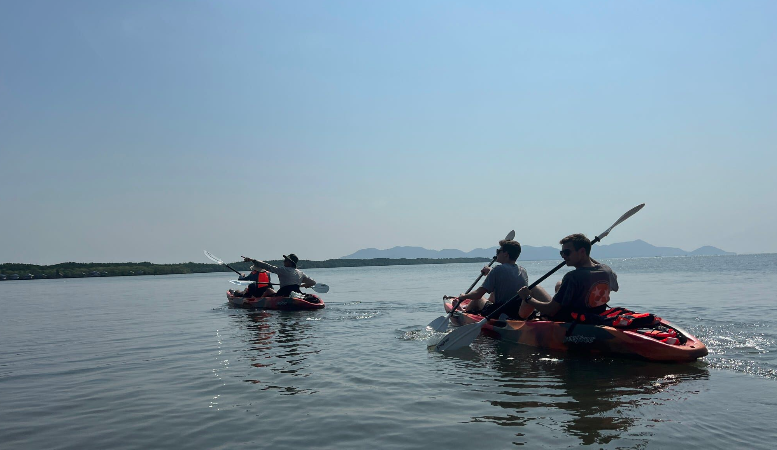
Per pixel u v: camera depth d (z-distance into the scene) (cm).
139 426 376
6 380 538
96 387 499
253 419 386
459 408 401
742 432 331
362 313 1125
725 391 427
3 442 348
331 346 696
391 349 667
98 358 655
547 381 480
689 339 562
